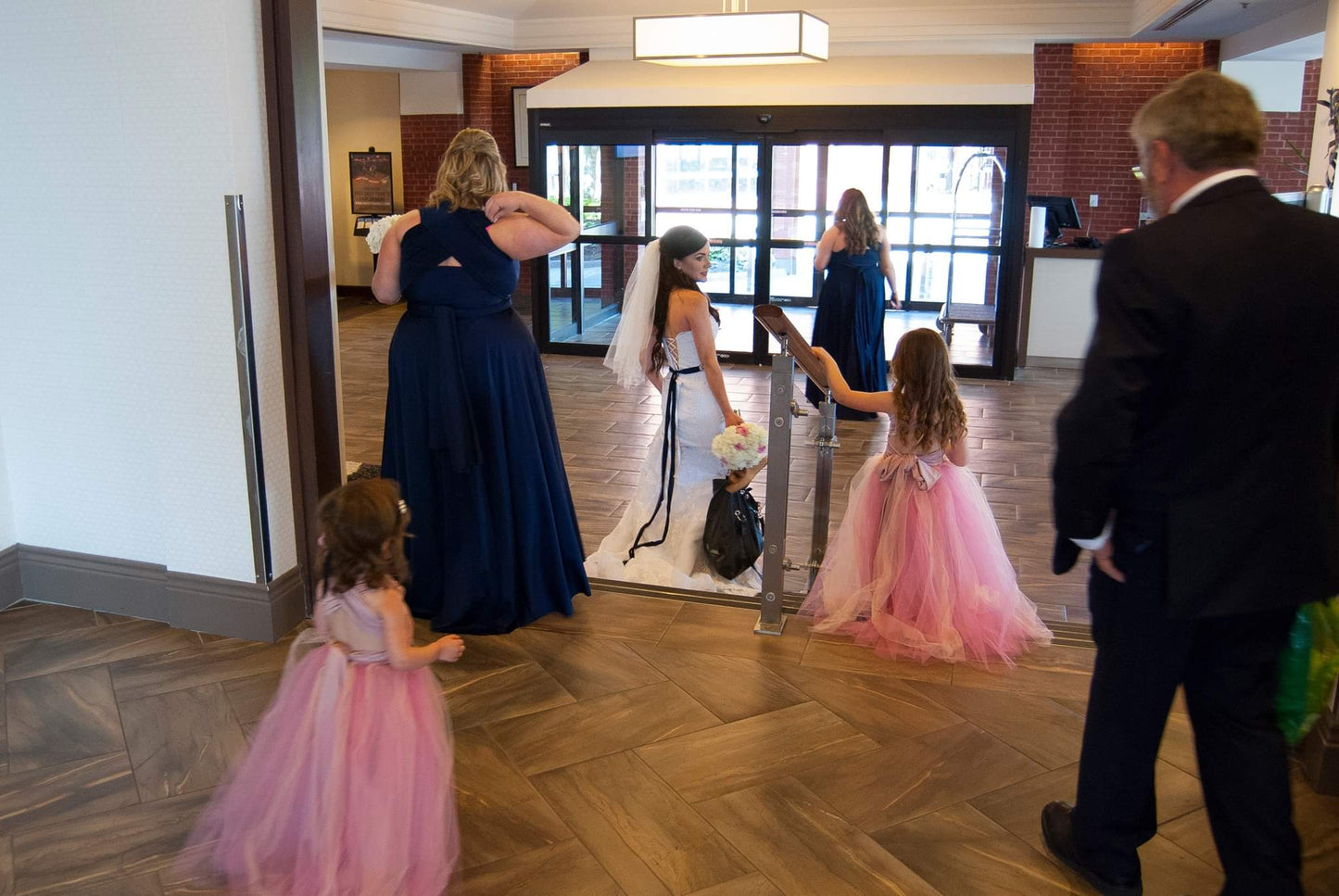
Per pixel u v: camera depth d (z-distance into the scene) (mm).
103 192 3543
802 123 8867
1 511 3922
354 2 8867
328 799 2381
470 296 3576
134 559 3867
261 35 3461
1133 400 1896
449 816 2533
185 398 3604
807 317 9367
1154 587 2072
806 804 2768
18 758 2965
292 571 3787
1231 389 1911
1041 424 7363
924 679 3438
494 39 10445
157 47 3361
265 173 3533
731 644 3682
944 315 8703
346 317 12016
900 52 9578
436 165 12586
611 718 3188
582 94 9273
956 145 8602
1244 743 2066
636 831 2658
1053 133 10648
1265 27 9070
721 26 5281
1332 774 2818
